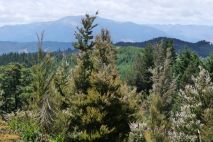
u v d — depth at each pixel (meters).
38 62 26.92
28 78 74.06
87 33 28.92
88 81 28.03
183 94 35.41
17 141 20.11
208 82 34.47
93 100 26.73
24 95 66.62
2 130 21.67
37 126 23.38
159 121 30.06
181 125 31.91
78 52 28.89
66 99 27.45
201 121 33.09
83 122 26.34
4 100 67.75
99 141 26.14
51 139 22.66
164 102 33.78
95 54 34.16
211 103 33.59
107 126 27.05
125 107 27.91
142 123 26.20
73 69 28.88
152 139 24.97
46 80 26.62
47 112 24.92
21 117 24.45
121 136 27.25
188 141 29.62
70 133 25.47
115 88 27.83
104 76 27.56
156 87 38.81
